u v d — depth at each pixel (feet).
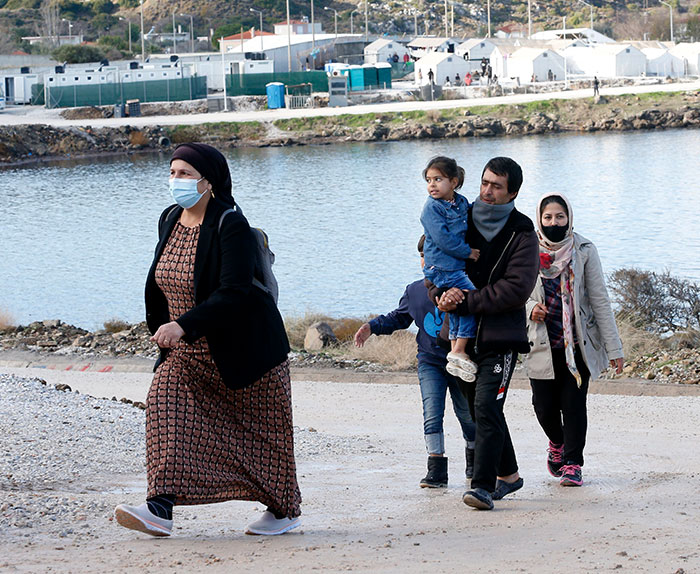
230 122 327.88
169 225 20.52
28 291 116.06
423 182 219.61
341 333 71.87
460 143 305.53
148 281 20.63
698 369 53.93
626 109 334.24
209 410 20.15
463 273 22.97
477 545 19.07
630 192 191.21
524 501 25.32
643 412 44.32
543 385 28.09
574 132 323.37
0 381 42.63
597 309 27.25
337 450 35.50
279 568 16.62
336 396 50.26
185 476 19.48
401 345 63.72
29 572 16.08
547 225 26.99
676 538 19.27
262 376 20.13
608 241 140.87
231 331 19.69
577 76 415.23
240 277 19.47
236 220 19.81
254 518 23.44
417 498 26.14
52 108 351.05
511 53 422.41
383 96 380.17
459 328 23.44
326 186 219.82
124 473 28.50
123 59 500.74
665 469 31.45
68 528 20.45
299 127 328.90
